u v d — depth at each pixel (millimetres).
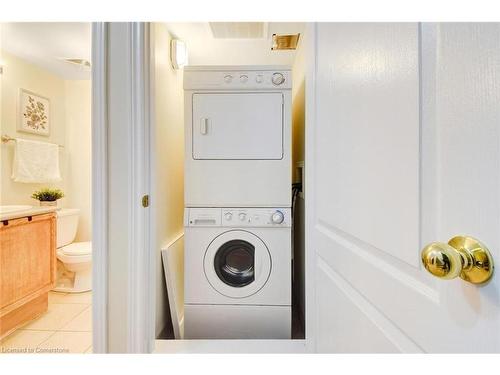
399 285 526
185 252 1679
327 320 976
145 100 1261
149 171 1290
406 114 495
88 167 3066
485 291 340
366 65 646
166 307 1761
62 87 2996
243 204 1680
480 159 348
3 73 2361
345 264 793
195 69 1657
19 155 2428
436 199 429
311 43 1147
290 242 1671
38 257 1965
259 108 1661
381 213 583
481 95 348
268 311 1665
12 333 1790
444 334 408
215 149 1671
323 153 991
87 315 2027
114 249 1239
